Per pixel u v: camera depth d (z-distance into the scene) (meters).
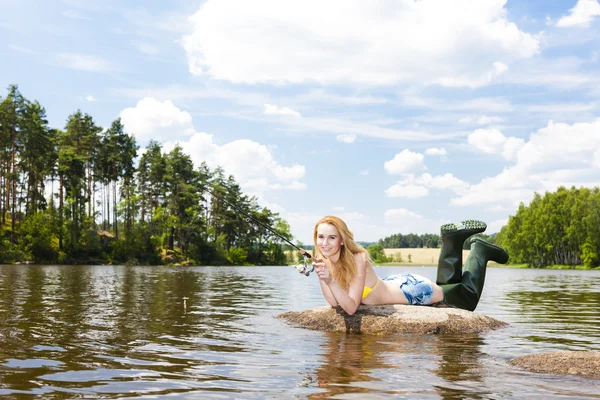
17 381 3.15
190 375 3.41
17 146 65.62
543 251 91.31
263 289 16.22
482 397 2.90
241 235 102.44
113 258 70.75
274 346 4.73
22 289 12.76
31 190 67.62
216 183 96.38
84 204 72.38
